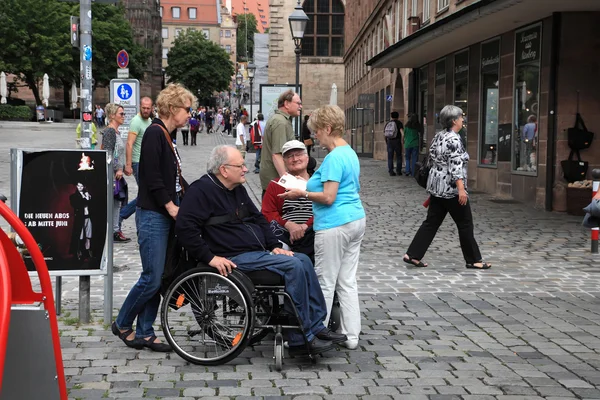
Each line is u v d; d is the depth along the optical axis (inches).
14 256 143.6
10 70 2422.5
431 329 252.4
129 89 677.3
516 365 213.8
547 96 599.2
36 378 144.9
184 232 209.9
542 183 611.5
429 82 969.5
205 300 214.5
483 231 484.7
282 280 212.5
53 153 241.3
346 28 2362.2
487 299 297.3
